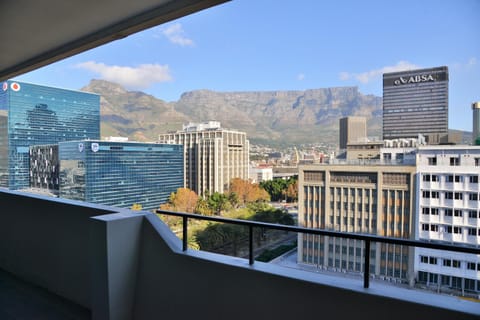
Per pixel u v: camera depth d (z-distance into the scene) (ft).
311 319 4.15
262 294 4.55
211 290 5.06
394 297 3.62
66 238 7.36
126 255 5.86
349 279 4.18
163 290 5.65
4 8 6.36
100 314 5.78
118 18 6.76
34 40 8.05
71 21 6.96
